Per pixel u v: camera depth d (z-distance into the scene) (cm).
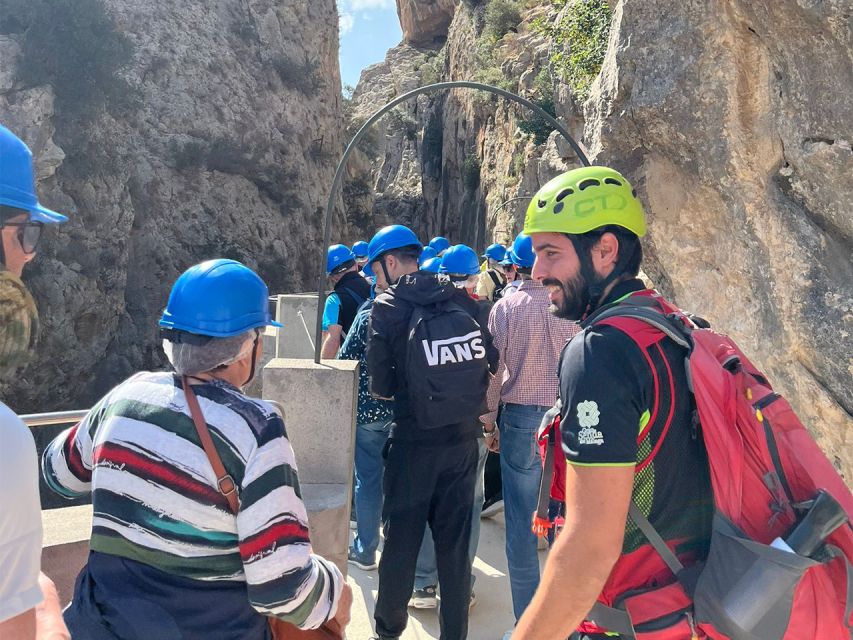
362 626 351
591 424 138
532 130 2417
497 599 381
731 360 153
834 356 264
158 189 2930
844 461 271
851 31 237
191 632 151
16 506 106
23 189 119
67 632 138
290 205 3628
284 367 322
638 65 325
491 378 329
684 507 143
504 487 325
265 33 3550
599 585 135
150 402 158
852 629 135
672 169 333
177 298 167
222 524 151
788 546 131
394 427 301
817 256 270
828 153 255
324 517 297
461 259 463
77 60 2247
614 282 160
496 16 3381
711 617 134
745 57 285
